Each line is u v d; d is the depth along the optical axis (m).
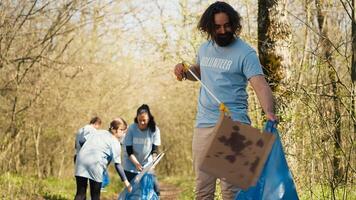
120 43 24.80
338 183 7.39
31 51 16.78
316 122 7.56
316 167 7.82
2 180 14.98
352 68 7.94
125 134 11.07
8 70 16.19
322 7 9.53
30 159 22.67
